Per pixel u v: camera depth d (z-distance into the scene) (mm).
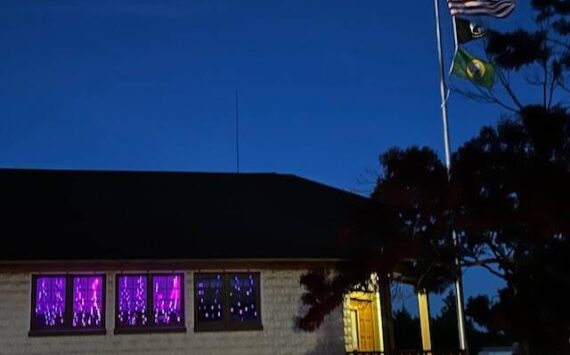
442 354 18406
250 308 18906
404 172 15828
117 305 18188
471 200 15461
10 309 17547
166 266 18375
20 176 22375
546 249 15703
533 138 15953
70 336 17719
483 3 19906
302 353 18812
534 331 15289
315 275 17406
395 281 17891
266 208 21641
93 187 21938
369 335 20812
